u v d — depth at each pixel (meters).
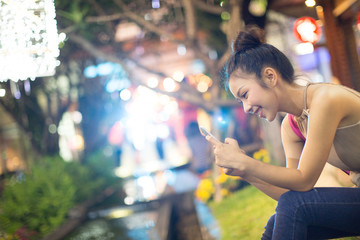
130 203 9.70
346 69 5.28
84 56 10.21
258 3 5.99
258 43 1.86
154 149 19.20
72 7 6.54
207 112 7.64
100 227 7.62
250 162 1.77
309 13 6.55
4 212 6.88
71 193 8.73
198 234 6.07
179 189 10.36
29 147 11.76
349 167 1.94
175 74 13.10
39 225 7.27
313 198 1.74
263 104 1.83
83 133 13.15
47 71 2.82
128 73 7.54
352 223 1.75
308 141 1.77
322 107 1.74
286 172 1.75
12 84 6.55
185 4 6.99
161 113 17.42
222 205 6.37
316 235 1.83
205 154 10.90
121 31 10.22
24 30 2.77
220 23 8.24
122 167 17.77
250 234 4.17
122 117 13.28
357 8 4.68
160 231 5.86
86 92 11.92
